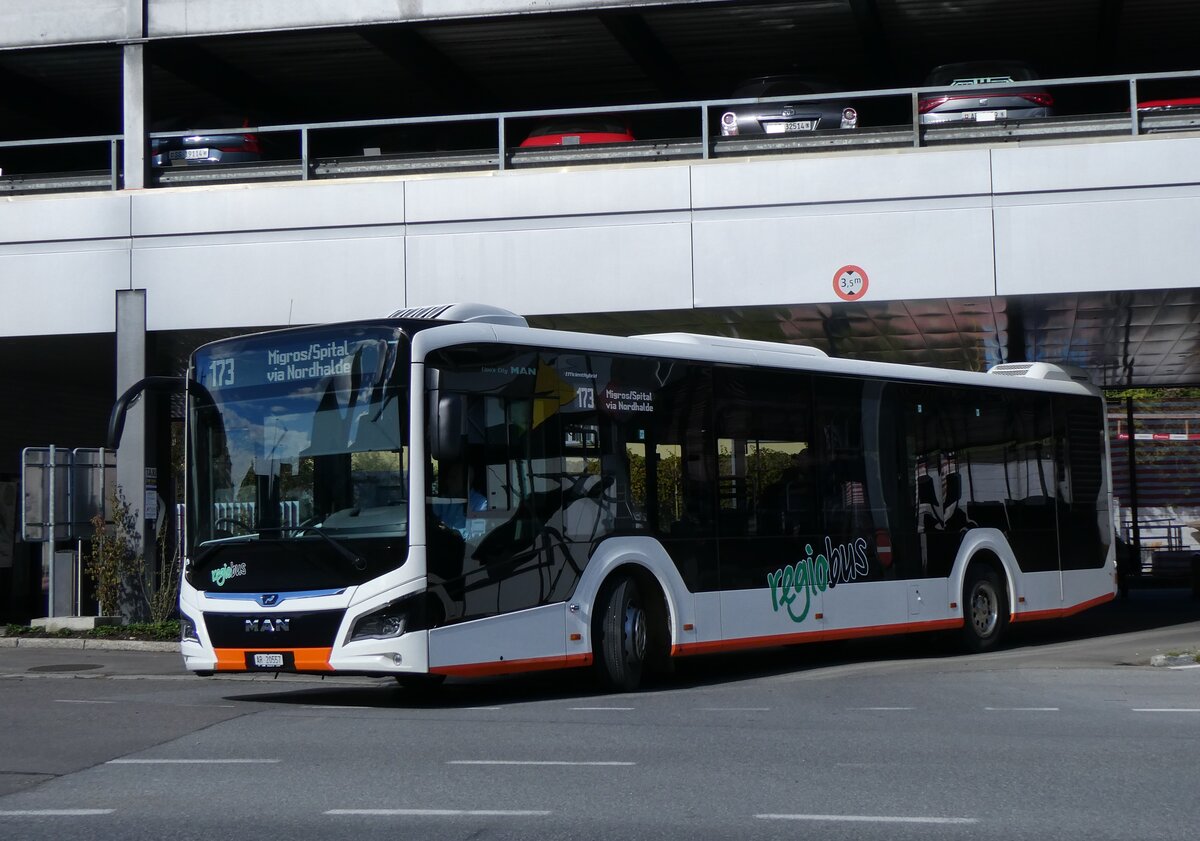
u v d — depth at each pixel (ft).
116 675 50.80
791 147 62.49
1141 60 82.48
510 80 82.53
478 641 37.93
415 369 37.52
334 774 26.96
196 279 63.93
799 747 30.22
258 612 38.29
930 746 30.25
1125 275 58.08
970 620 55.52
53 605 65.21
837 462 50.16
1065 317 64.28
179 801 24.43
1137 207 58.23
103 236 64.75
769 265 60.13
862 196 59.72
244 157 67.51
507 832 21.63
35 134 92.38
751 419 47.21
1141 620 72.28
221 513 39.75
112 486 65.05
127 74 68.33
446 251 62.18
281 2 67.77
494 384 39.29
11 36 69.41
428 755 29.30
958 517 55.06
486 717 36.09
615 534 42.06
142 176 67.26
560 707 38.37
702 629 44.24
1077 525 61.21
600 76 82.23
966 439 55.98
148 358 64.85
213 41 69.10
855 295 59.57
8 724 35.24
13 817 23.13
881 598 51.11
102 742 31.86
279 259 63.31
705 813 23.03
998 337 69.51
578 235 61.36
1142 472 113.50
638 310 61.00
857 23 74.64
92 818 22.98
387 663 36.65
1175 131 60.34
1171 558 103.50
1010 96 61.36
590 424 41.81
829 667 51.39
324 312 62.85
